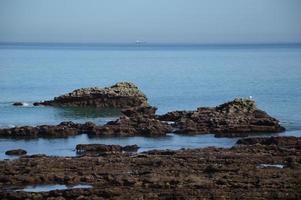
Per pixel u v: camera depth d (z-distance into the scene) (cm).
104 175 12669
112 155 14712
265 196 11238
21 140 17400
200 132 18162
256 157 14112
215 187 11806
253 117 19512
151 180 12112
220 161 13725
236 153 14575
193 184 11900
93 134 17988
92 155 14925
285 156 14275
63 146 16538
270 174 12606
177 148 16150
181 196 11206
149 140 17362
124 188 11781
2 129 17962
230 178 12319
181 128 18562
